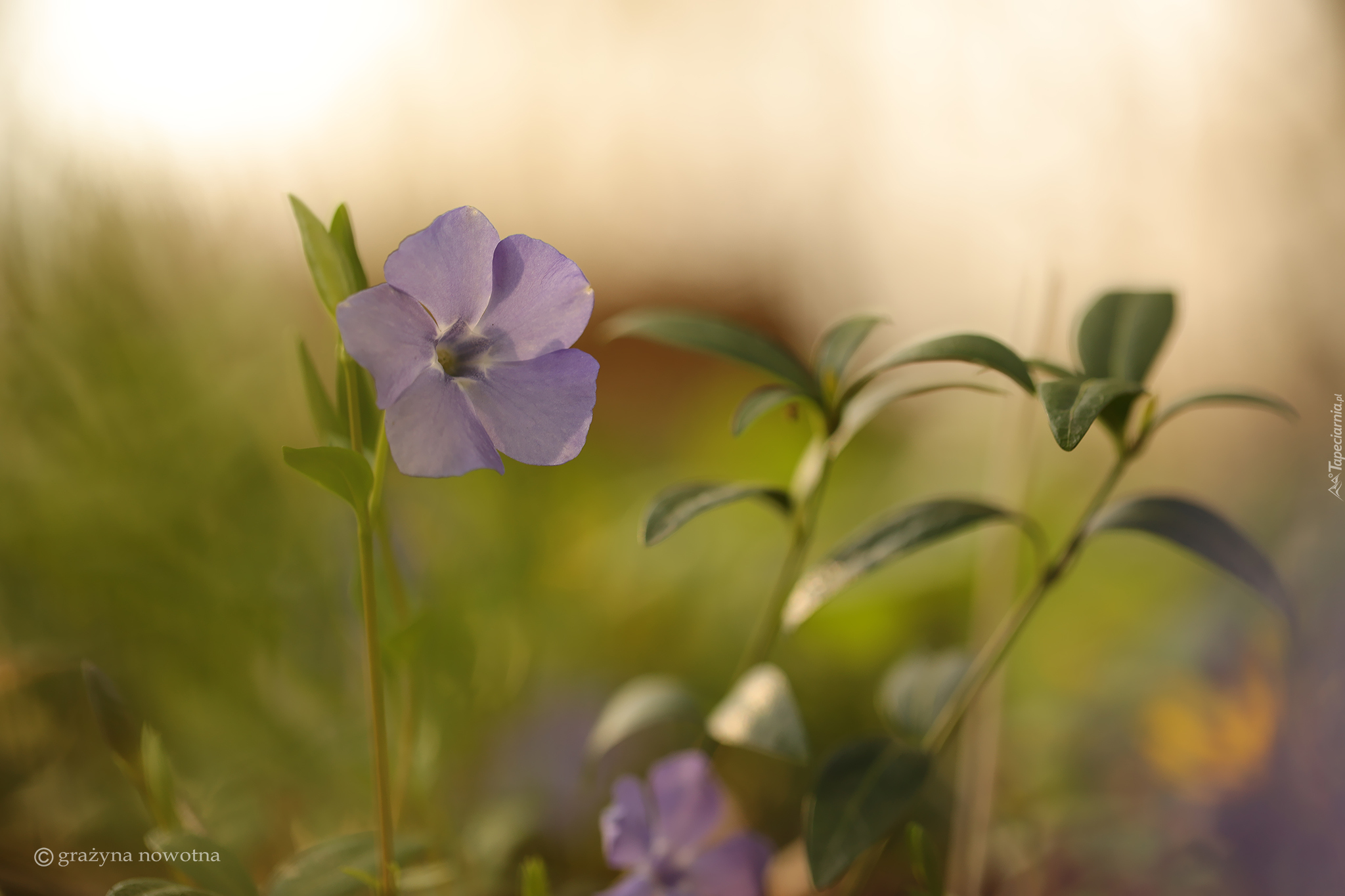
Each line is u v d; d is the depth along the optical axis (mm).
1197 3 688
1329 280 677
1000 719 397
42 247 404
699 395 819
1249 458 678
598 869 402
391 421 316
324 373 464
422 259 320
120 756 338
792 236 919
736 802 425
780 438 713
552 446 323
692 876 364
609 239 941
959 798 387
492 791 409
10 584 393
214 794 381
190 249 438
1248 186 694
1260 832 392
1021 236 742
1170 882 392
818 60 857
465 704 381
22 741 379
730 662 517
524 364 324
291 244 505
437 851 375
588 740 434
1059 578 358
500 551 468
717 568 578
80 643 391
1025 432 422
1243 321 706
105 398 402
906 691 389
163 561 399
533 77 863
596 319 938
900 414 807
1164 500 354
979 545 556
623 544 570
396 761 377
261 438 432
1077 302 699
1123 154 704
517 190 882
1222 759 400
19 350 399
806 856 341
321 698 396
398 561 376
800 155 893
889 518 359
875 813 342
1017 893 396
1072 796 417
